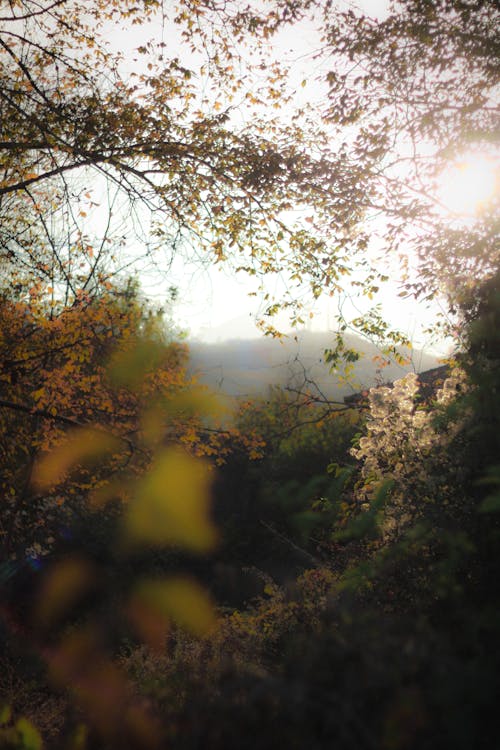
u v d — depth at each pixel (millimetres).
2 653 9953
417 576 4465
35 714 6727
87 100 10695
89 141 10625
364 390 10922
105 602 10445
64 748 4516
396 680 2473
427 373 10500
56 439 9820
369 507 5473
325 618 3740
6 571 11656
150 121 10836
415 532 4281
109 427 7793
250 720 2750
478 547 4348
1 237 10102
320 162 10180
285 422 12641
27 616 11156
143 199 10609
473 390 5141
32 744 4109
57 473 9992
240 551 12438
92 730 4254
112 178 10398
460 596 3877
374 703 2477
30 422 10609
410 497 5289
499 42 7988
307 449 13656
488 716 2430
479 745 2385
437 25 8281
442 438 5395
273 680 2732
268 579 10453
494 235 6941
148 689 4840
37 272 10273
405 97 8711
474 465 4805
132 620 8797
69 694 7492
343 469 6625
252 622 7074
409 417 6398
